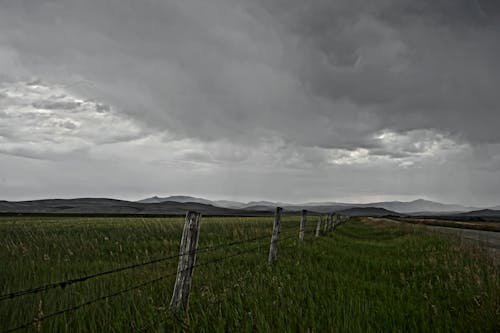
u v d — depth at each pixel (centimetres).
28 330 448
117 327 471
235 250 1217
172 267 877
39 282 695
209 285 696
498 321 543
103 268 847
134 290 626
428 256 1267
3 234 1469
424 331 509
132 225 2011
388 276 920
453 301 668
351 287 738
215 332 480
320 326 498
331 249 1383
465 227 4997
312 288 713
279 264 962
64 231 1648
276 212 1045
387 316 552
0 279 705
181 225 1986
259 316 516
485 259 1071
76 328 469
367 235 2727
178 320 499
